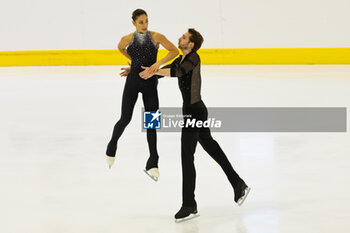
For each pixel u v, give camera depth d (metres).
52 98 21.89
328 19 31.45
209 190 10.66
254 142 14.46
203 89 23.39
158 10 32.53
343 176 11.35
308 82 24.92
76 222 8.95
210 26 32.38
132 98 10.70
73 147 14.21
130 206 9.74
